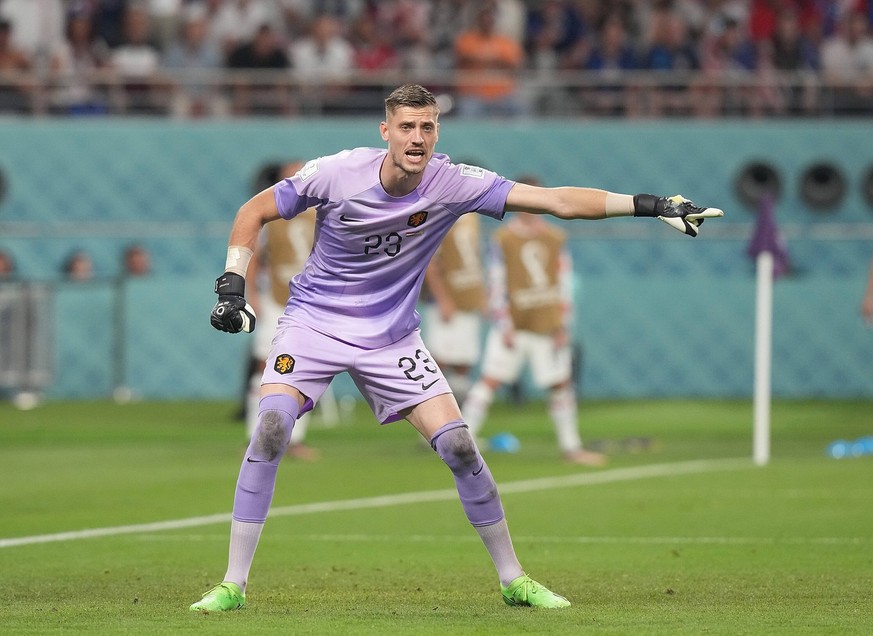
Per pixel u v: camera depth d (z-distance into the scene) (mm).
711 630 19109
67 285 68750
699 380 69750
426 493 38094
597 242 70938
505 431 57094
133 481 40719
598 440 53375
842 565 26312
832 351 69500
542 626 19469
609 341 69750
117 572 25484
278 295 47688
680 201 20953
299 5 78438
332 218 21406
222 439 53656
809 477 41625
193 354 69438
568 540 29766
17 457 47594
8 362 67250
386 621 19938
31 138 71375
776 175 72000
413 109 20641
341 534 30719
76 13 76500
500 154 71938
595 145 72000
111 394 69250
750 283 69438
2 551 28141
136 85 74125
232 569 21375
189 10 76688
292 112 73750
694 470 43688
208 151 71812
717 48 75312
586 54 74625
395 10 77875
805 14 78562
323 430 58000
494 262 46500
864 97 73562
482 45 73312
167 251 71000
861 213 71938
